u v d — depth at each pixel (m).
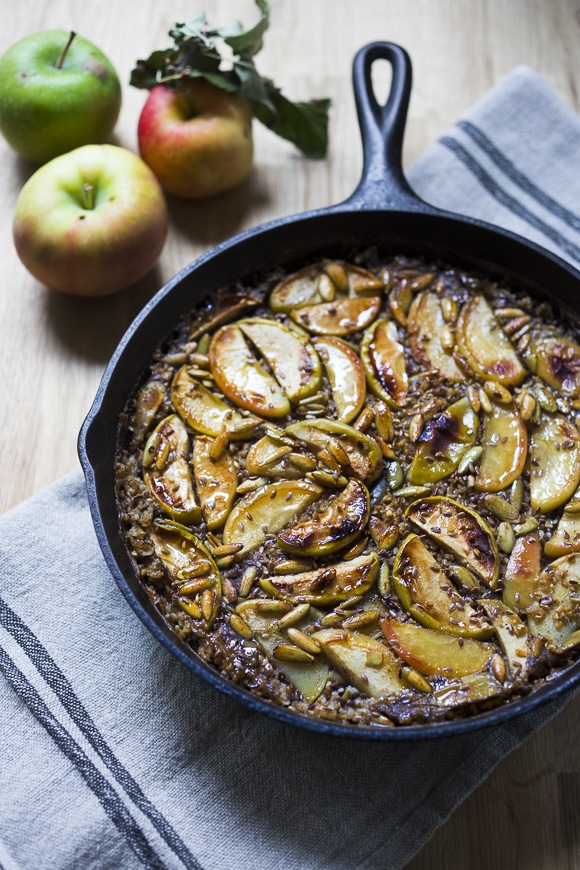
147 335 0.66
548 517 0.63
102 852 0.61
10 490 0.70
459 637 0.61
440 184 0.74
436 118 0.79
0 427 0.71
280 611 0.61
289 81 0.79
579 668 0.59
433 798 0.62
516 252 0.68
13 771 0.62
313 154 0.77
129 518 0.63
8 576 0.66
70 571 0.66
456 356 0.66
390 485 0.64
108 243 0.69
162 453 0.64
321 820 0.62
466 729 0.56
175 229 0.76
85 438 0.61
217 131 0.72
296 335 0.67
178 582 0.62
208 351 0.67
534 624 0.61
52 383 0.72
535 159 0.75
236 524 0.63
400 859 0.61
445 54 0.80
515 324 0.67
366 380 0.66
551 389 0.66
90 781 0.62
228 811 0.62
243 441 0.65
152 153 0.73
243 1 0.81
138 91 0.78
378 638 0.61
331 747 0.63
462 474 0.64
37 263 0.70
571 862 0.63
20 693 0.64
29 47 0.73
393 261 0.70
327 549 0.62
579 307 0.67
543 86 0.76
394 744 0.63
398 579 0.61
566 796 0.64
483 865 0.63
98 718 0.63
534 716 0.63
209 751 0.63
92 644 0.65
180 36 0.72
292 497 0.63
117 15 0.81
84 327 0.73
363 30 0.81
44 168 0.71
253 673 0.60
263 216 0.76
